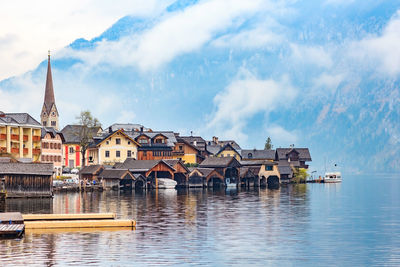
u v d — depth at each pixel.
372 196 156.50
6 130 163.88
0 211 99.94
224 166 189.88
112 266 57.84
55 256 61.50
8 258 60.44
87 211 102.62
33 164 126.31
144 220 90.00
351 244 69.81
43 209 104.88
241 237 73.81
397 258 62.44
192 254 63.28
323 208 113.75
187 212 102.56
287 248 67.00
